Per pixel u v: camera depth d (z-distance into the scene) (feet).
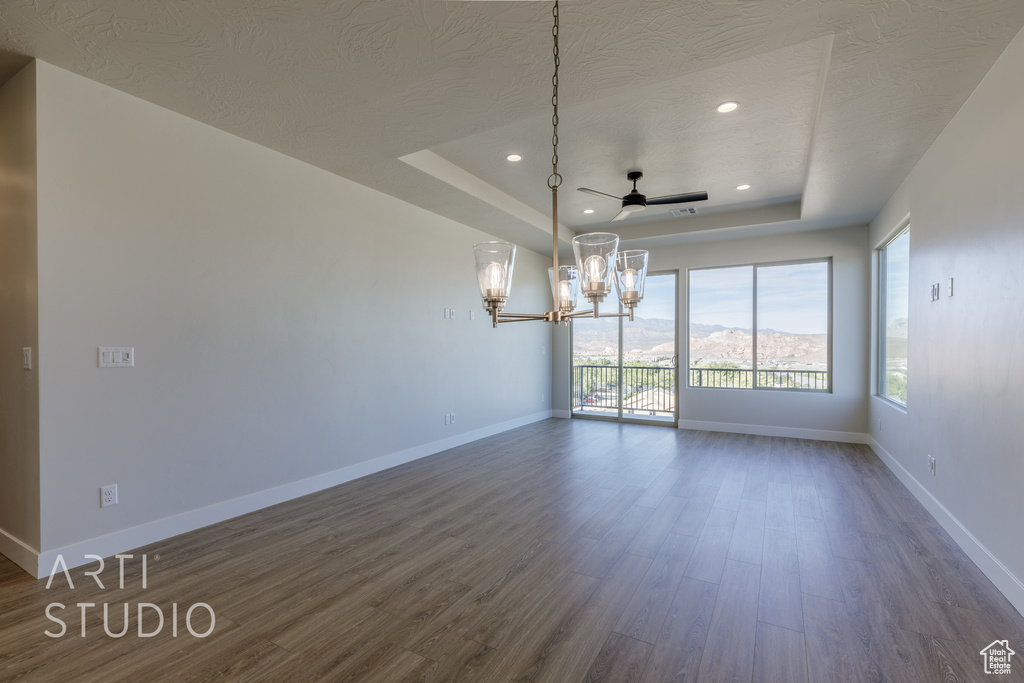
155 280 8.85
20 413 7.79
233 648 5.81
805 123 10.39
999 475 7.24
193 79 7.95
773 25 6.46
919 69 7.47
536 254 22.31
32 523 7.62
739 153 12.07
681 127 10.62
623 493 11.84
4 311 8.05
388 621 6.40
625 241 20.08
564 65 7.48
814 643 5.89
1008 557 6.95
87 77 7.90
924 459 10.86
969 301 8.36
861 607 6.70
